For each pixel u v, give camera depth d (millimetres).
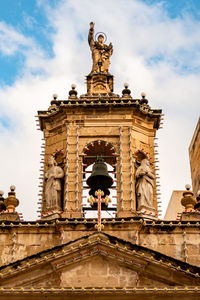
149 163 38094
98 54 43031
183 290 29984
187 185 36844
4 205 36562
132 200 36406
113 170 38906
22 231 34625
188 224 34625
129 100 39188
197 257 33938
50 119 39625
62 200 36781
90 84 41719
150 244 34250
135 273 31188
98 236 31891
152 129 39312
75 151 37875
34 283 31203
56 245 34188
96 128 38500
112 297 30016
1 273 31078
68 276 31172
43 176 38219
